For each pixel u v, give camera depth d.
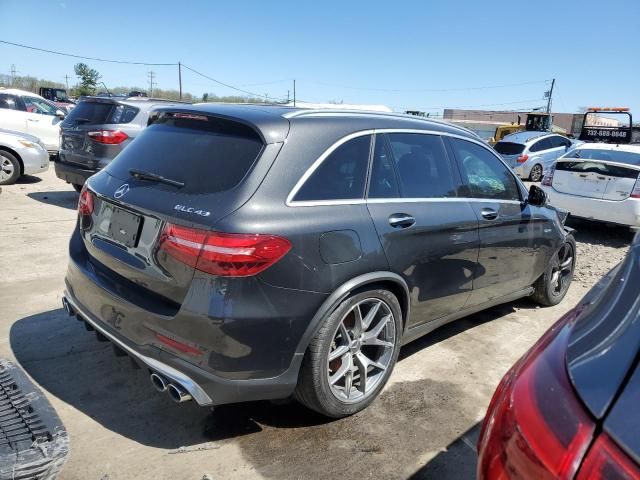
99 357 3.69
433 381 3.64
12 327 4.06
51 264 5.58
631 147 8.64
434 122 3.89
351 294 2.95
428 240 3.38
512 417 1.36
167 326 2.61
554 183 8.90
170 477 2.59
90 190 3.29
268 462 2.74
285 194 2.71
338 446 2.89
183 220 2.59
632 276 1.54
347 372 3.04
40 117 13.17
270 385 2.70
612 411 1.17
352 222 2.93
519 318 4.88
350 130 3.13
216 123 3.01
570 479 1.13
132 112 8.10
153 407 3.16
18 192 9.48
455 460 2.83
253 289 2.53
